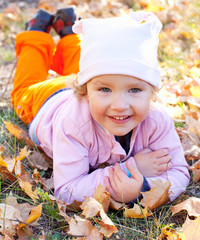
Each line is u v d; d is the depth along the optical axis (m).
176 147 2.01
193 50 3.58
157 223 1.73
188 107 2.79
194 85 2.89
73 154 1.90
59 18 3.09
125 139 2.00
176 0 4.62
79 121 1.89
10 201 1.82
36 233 1.74
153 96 1.82
